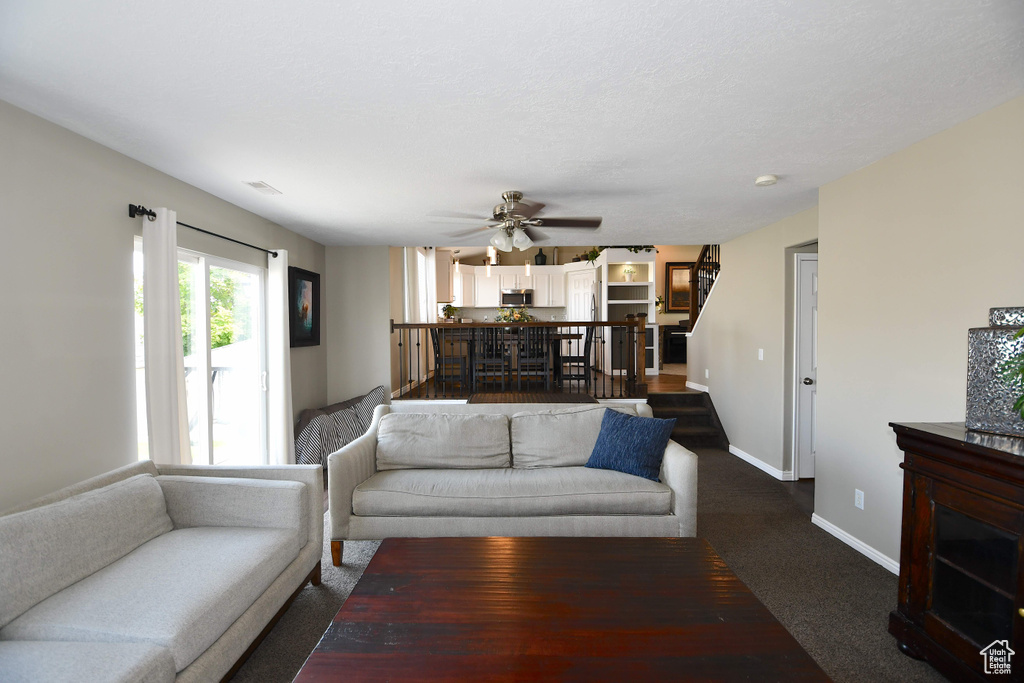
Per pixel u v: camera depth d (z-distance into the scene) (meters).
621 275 9.87
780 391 4.61
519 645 1.39
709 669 1.30
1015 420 1.82
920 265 2.60
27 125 2.21
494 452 3.26
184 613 1.61
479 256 10.95
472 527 2.80
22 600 1.61
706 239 5.52
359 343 5.80
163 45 1.69
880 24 1.60
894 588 2.63
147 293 2.82
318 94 2.06
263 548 2.10
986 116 2.24
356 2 1.47
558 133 2.47
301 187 3.38
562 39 1.67
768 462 4.82
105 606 1.64
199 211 3.42
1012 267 2.14
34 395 2.25
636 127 2.41
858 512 3.07
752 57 1.80
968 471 1.79
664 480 3.03
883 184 2.84
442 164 2.92
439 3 1.48
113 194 2.68
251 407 4.27
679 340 10.24
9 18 1.52
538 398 5.35
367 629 1.46
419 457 3.20
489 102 2.14
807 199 3.75
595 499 2.80
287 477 2.55
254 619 1.92
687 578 1.77
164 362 2.86
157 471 2.56
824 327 3.35
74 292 2.45
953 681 1.84
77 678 1.32
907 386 2.69
